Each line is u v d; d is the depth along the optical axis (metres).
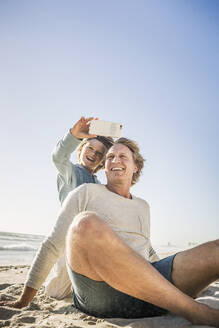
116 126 1.08
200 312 0.52
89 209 0.76
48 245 0.70
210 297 0.87
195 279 0.60
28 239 10.61
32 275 0.70
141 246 0.77
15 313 0.67
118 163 0.85
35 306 0.76
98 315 0.65
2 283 1.23
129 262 0.52
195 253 0.60
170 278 0.62
